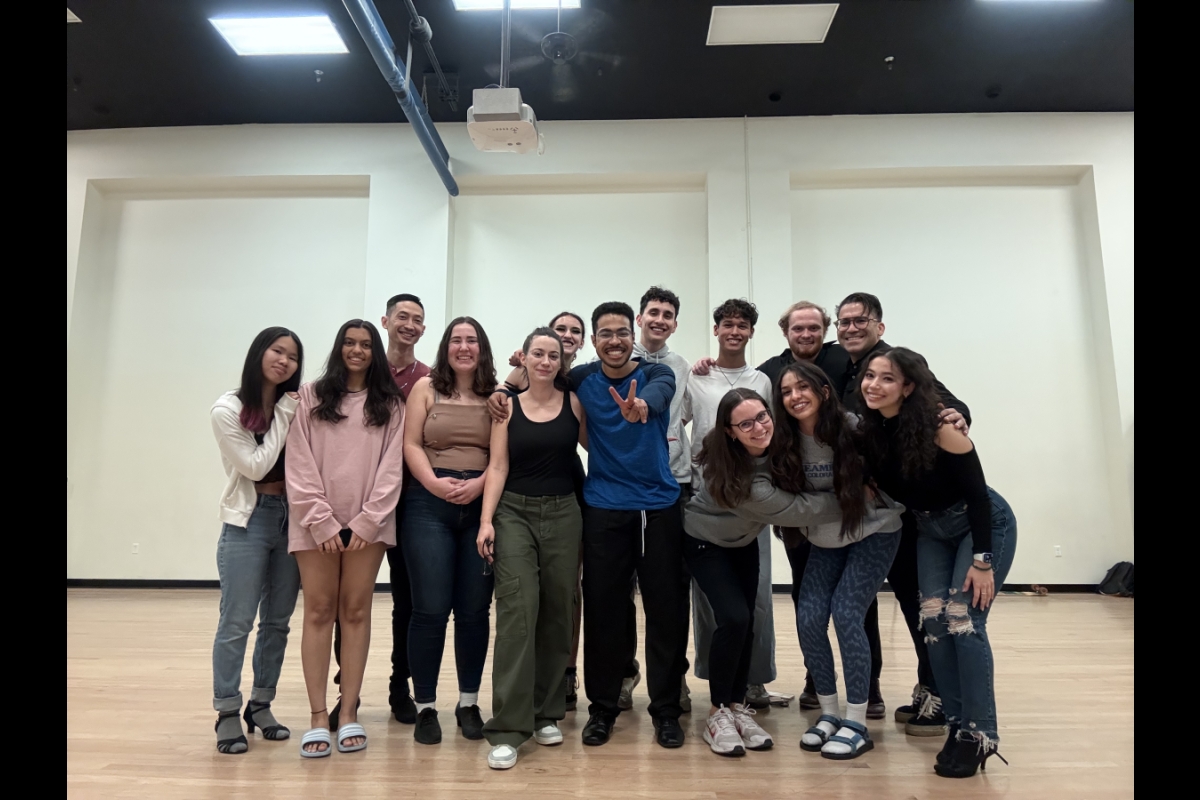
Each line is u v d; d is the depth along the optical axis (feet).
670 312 9.09
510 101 13.43
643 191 22.18
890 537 7.63
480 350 8.03
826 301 21.52
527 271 21.90
